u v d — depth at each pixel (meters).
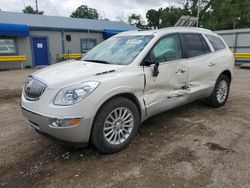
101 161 2.96
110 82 2.94
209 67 4.55
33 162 2.97
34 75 3.23
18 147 3.39
